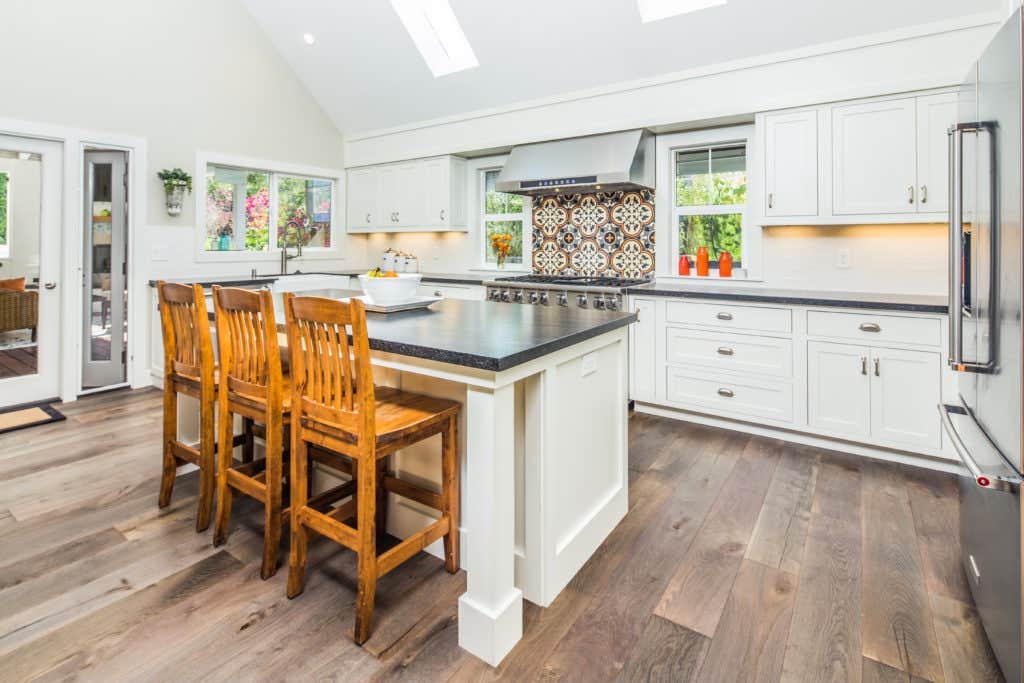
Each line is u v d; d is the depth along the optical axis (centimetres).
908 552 208
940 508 244
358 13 457
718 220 415
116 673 148
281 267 553
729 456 307
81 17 405
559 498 185
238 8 499
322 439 171
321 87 550
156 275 457
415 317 223
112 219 436
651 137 420
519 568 182
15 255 392
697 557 206
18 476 274
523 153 459
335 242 610
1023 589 129
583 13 376
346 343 161
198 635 163
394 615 174
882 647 158
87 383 434
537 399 172
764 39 339
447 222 524
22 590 183
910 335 283
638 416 381
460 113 499
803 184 334
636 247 444
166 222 462
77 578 190
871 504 248
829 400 309
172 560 202
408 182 551
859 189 316
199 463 223
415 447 212
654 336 371
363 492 158
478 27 419
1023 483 129
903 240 331
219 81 490
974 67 168
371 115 555
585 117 428
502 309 250
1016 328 132
